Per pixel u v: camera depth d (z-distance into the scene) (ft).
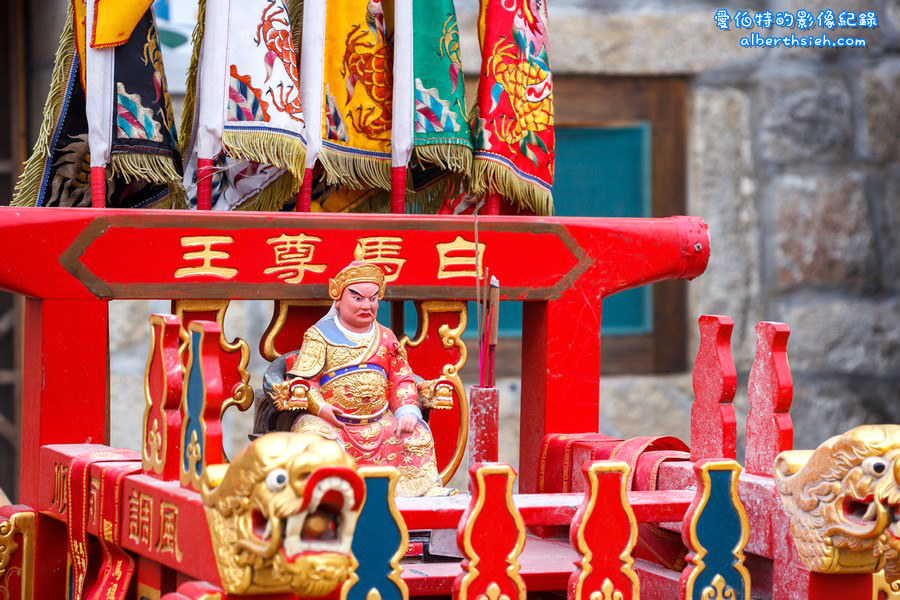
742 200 31.12
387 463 14.48
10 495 29.60
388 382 14.76
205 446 11.25
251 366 27.25
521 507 12.50
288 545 9.98
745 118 31.07
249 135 15.20
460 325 16.31
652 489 14.99
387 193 17.61
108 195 16.05
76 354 14.33
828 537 12.12
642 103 30.73
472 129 16.90
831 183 31.48
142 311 27.17
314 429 14.14
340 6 16.52
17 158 28.89
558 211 30.35
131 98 15.02
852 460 11.85
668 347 31.04
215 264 14.82
